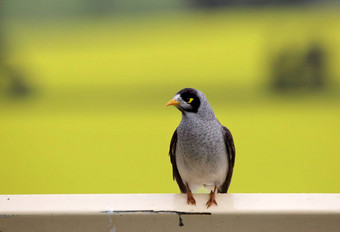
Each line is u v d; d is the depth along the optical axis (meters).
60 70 30.75
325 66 25.72
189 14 40.41
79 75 30.56
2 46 30.55
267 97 25.72
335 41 26.31
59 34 37.44
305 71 25.77
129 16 41.16
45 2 38.19
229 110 23.44
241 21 36.31
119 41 36.66
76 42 35.81
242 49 32.09
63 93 28.14
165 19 41.41
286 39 26.77
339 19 28.86
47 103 26.64
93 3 40.72
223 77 29.39
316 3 32.78
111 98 27.08
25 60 30.52
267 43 27.39
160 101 26.16
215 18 39.25
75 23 39.88
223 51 32.41
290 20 29.92
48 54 33.31
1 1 33.84
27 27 35.94
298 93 25.80
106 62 32.06
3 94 27.92
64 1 39.12
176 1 41.03
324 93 25.41
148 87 28.03
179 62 31.89
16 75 28.45
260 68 27.08
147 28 39.91
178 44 35.09
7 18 33.91
